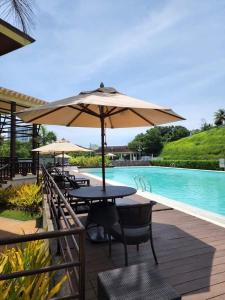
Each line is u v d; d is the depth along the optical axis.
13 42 4.79
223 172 27.72
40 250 3.56
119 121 6.07
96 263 3.87
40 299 2.54
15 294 2.55
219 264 3.78
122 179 25.34
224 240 4.78
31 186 11.03
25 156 23.58
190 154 47.59
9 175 12.12
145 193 10.20
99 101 3.61
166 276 3.45
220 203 14.29
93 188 5.60
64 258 3.42
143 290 2.15
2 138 13.68
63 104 3.61
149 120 5.55
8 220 8.64
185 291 3.09
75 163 36.50
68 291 3.00
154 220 6.16
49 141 37.41
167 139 68.31
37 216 8.92
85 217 6.25
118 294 2.09
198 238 4.89
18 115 4.42
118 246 4.52
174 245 4.54
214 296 3.00
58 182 10.80
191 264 3.79
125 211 3.70
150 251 4.28
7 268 3.03
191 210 7.18
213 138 48.38
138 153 59.50
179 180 23.86
